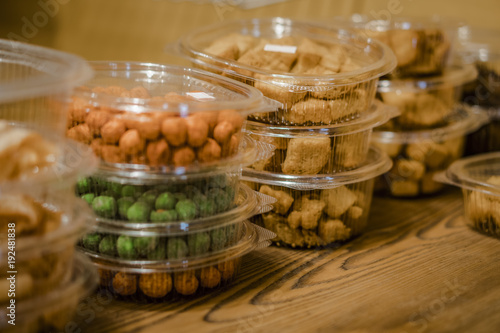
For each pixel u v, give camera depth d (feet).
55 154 1.54
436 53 2.33
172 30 3.38
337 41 2.22
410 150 2.37
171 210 1.70
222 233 1.77
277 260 1.98
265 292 1.82
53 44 3.78
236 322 1.71
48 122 1.55
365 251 2.04
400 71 2.32
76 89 1.71
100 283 1.76
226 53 2.05
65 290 1.57
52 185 1.51
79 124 1.72
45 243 1.52
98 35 3.63
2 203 1.51
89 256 1.73
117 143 1.68
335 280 1.89
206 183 1.72
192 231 1.71
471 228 2.21
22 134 1.51
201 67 2.03
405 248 2.07
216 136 1.70
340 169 2.01
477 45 2.61
